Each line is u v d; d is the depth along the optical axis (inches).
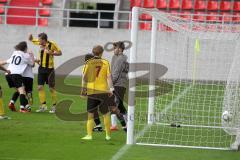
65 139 1476.4
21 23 3700.8
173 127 1733.5
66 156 1263.5
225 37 1615.4
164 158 1278.3
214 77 2162.9
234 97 1481.3
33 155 1266.0
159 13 1569.9
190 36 1658.5
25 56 1923.0
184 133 1642.5
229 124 1478.8
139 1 3799.2
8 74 1924.2
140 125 1744.6
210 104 1915.6
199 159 1283.2
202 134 1636.3
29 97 1979.6
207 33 1628.9
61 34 3363.7
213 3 3745.1
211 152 1385.3
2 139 1453.0
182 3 3764.8
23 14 3727.9
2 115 1798.7
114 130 1643.7
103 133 1598.2
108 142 1457.9
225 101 1510.8
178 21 1654.8
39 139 1465.3
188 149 1418.6
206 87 2060.8
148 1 3799.2
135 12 1439.5
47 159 1228.5
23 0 3777.1
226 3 3740.2
